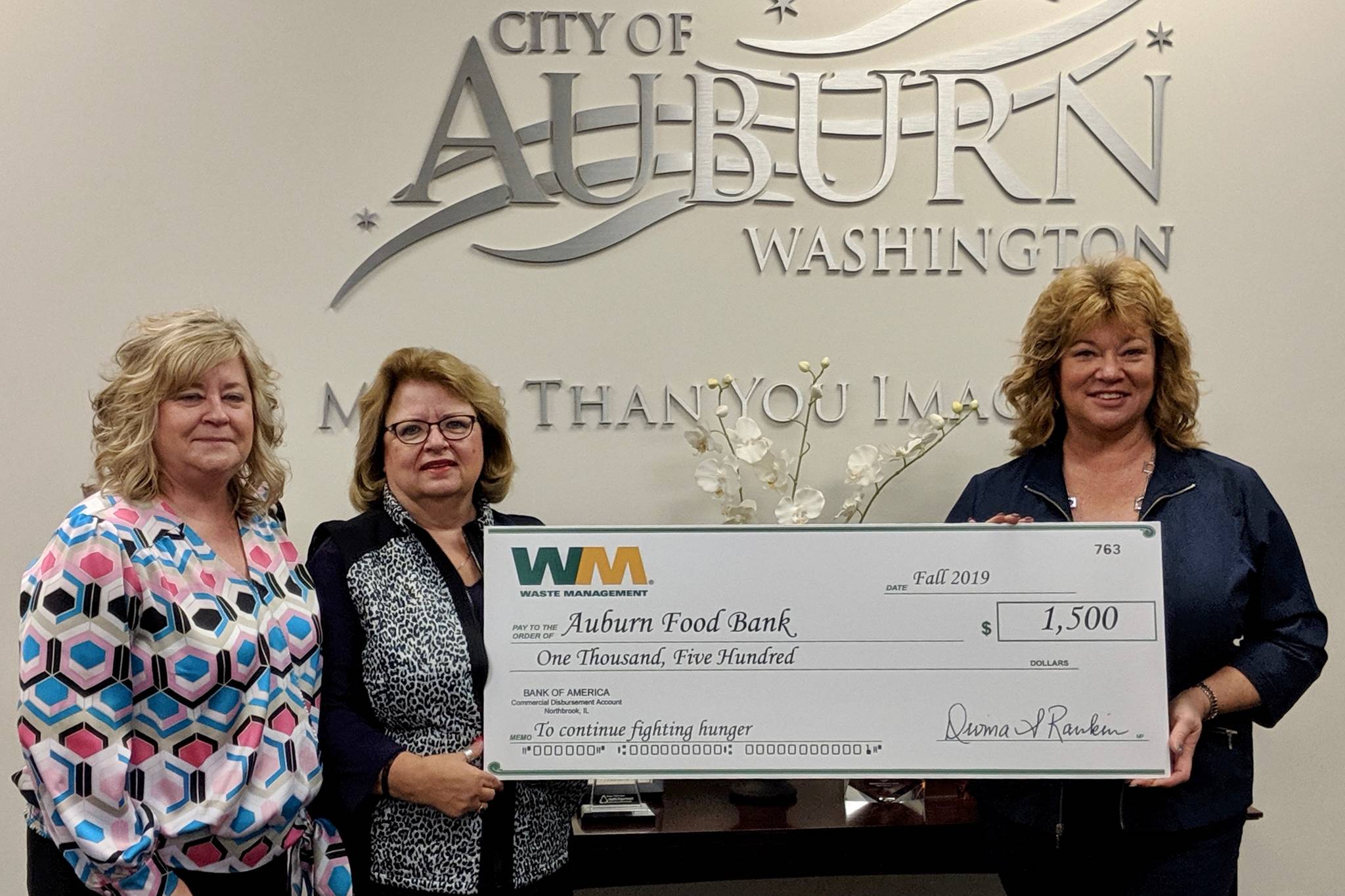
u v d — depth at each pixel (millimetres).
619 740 1760
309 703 1644
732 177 2398
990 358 2439
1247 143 2443
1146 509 1785
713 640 1770
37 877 1572
